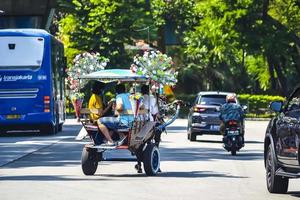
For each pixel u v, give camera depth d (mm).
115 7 106688
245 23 107375
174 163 34469
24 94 55844
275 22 107938
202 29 109125
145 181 26750
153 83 30312
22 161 35219
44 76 55875
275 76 123812
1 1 88562
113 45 107188
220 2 106688
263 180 27406
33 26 89812
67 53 108125
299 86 23078
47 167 32156
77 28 107812
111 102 29219
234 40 107000
